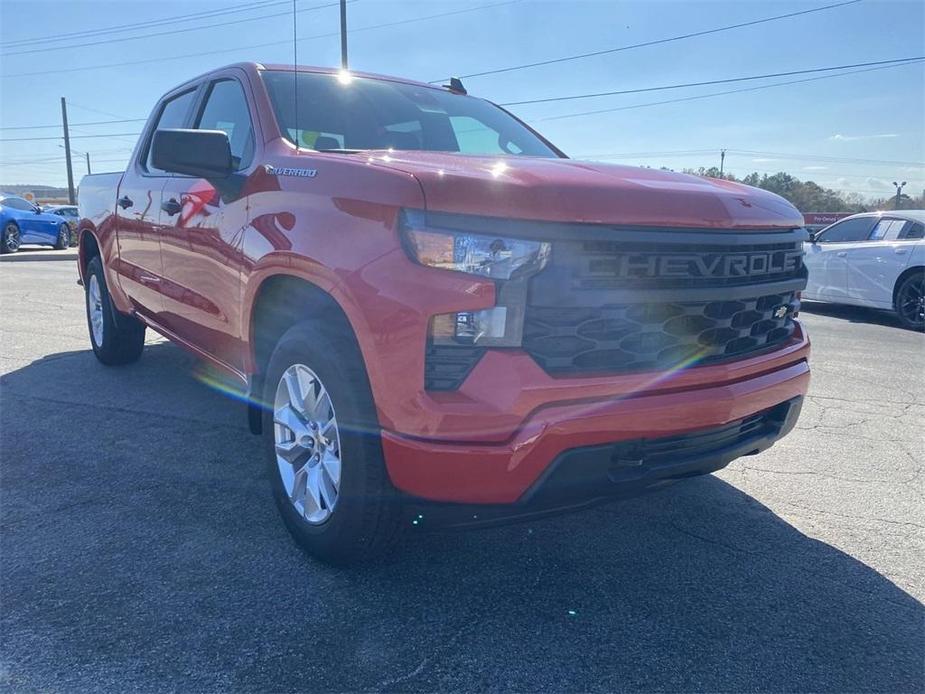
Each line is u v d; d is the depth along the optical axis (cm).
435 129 410
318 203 289
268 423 325
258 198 329
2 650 246
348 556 288
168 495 369
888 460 450
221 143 346
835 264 1099
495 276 241
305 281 290
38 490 373
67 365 623
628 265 257
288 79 398
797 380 318
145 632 257
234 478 391
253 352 340
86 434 455
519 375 240
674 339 270
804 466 438
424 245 246
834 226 1158
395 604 278
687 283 271
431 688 232
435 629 263
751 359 298
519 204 244
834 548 334
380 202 261
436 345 243
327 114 381
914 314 997
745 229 291
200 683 231
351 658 246
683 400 264
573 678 239
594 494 261
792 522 361
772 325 323
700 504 380
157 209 451
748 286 292
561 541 335
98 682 231
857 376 680
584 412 246
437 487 247
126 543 319
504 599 284
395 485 260
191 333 432
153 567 300
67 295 1051
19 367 615
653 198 265
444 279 242
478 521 260
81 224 613
